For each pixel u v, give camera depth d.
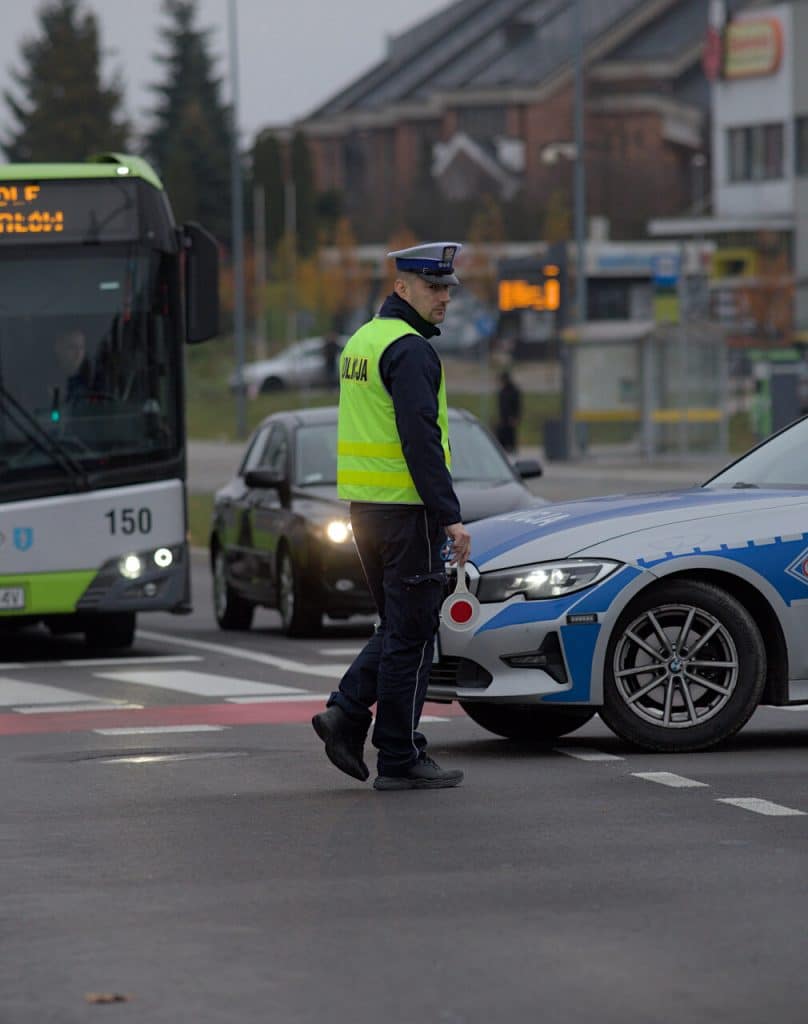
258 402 199.12
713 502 27.88
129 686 38.25
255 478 48.38
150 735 30.88
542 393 194.75
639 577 26.92
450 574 27.14
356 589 46.78
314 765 27.33
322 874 19.98
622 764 26.73
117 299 43.34
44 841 22.03
